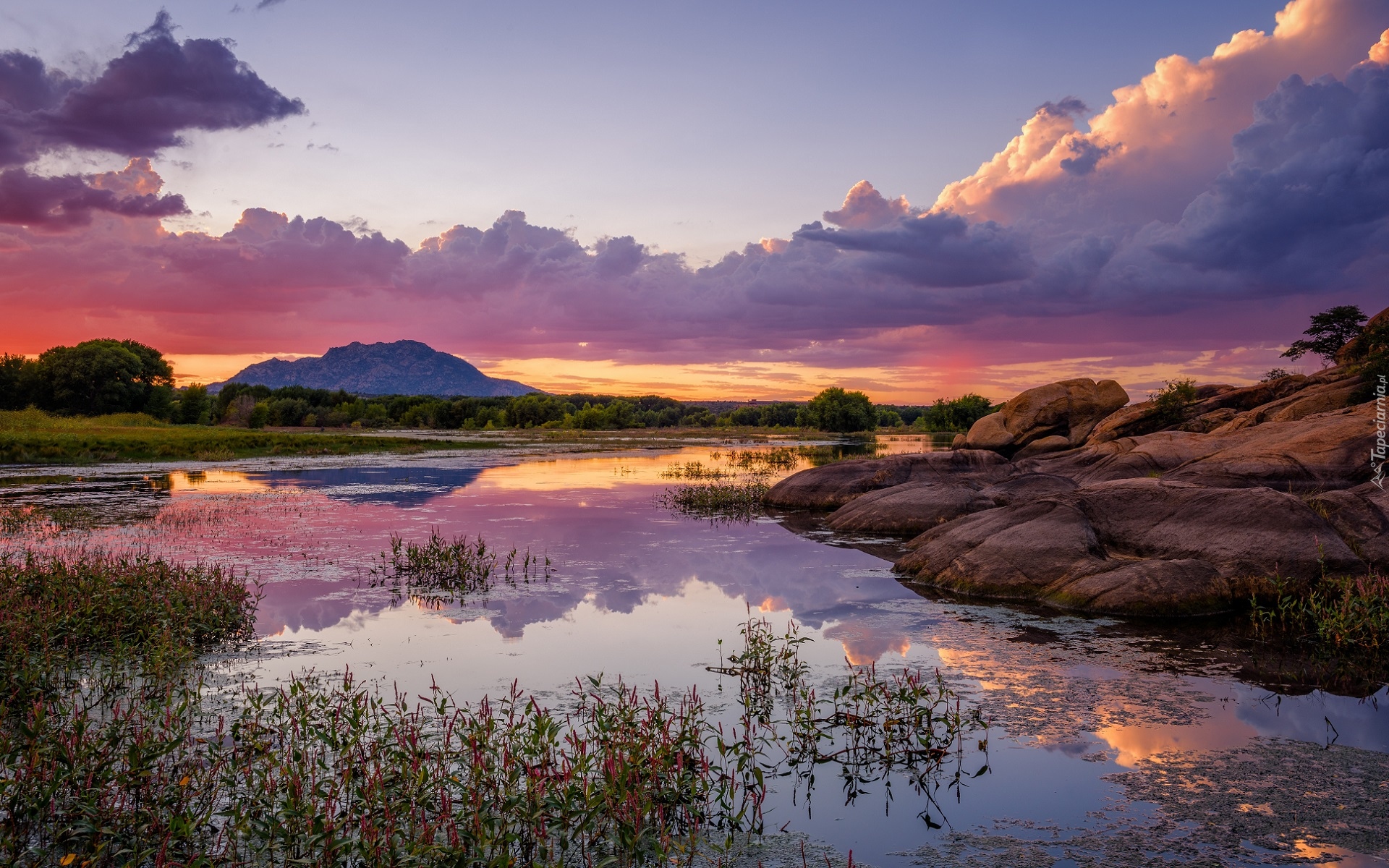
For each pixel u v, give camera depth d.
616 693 9.55
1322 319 50.44
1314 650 11.45
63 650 9.96
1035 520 16.02
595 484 37.91
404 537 21.44
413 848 5.45
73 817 6.13
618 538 21.84
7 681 8.63
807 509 28.23
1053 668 10.67
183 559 17.95
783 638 11.23
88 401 86.75
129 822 6.11
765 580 16.45
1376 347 29.55
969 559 15.71
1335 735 8.45
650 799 6.49
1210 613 13.32
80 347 90.19
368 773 7.04
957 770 7.70
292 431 85.56
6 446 48.53
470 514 26.56
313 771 6.80
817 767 7.86
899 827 6.64
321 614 13.44
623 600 14.59
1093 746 8.23
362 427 108.19
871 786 7.44
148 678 9.60
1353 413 21.91
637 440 93.19
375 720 8.17
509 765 6.90
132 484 36.19
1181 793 7.12
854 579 16.66
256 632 12.29
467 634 12.29
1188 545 14.89
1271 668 10.68
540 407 136.00
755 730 8.66
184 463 49.62
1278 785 7.26
